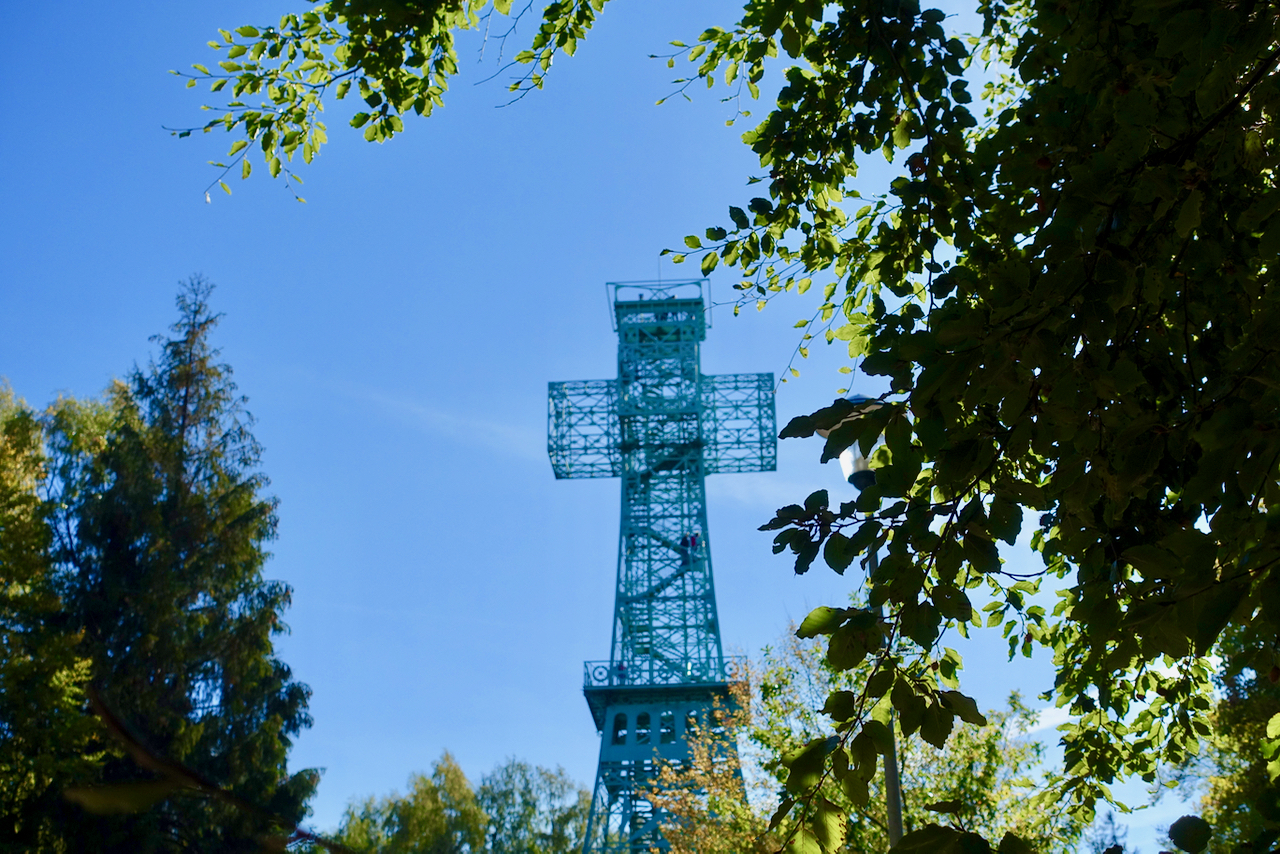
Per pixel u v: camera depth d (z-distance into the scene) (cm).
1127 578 484
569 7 805
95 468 3319
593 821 3991
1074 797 877
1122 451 379
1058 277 360
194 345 3912
